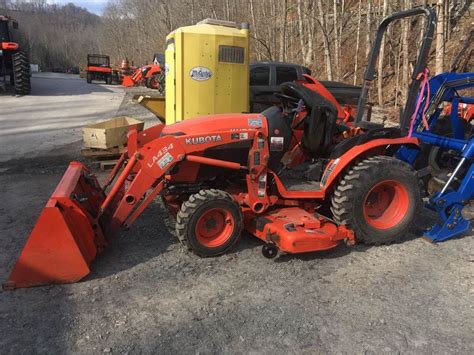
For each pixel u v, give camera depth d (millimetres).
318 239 3717
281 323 2936
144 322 2945
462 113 6457
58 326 2898
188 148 3838
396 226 4148
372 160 4078
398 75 12484
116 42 61500
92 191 4367
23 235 4398
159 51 34906
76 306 3131
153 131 5309
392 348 2691
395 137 4336
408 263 3820
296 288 3393
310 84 5332
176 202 4305
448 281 3504
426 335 2820
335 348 2688
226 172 4188
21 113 13859
